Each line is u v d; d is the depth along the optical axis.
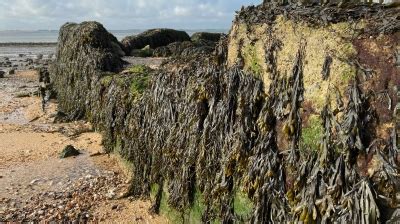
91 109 13.48
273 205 4.20
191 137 6.02
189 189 6.13
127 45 31.56
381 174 3.16
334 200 3.43
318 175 3.63
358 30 3.50
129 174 9.11
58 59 21.25
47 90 20.23
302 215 3.65
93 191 8.59
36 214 7.57
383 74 3.26
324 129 3.66
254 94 4.74
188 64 7.15
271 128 4.41
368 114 3.36
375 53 3.33
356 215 3.21
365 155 3.34
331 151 3.56
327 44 3.75
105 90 11.66
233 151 4.83
